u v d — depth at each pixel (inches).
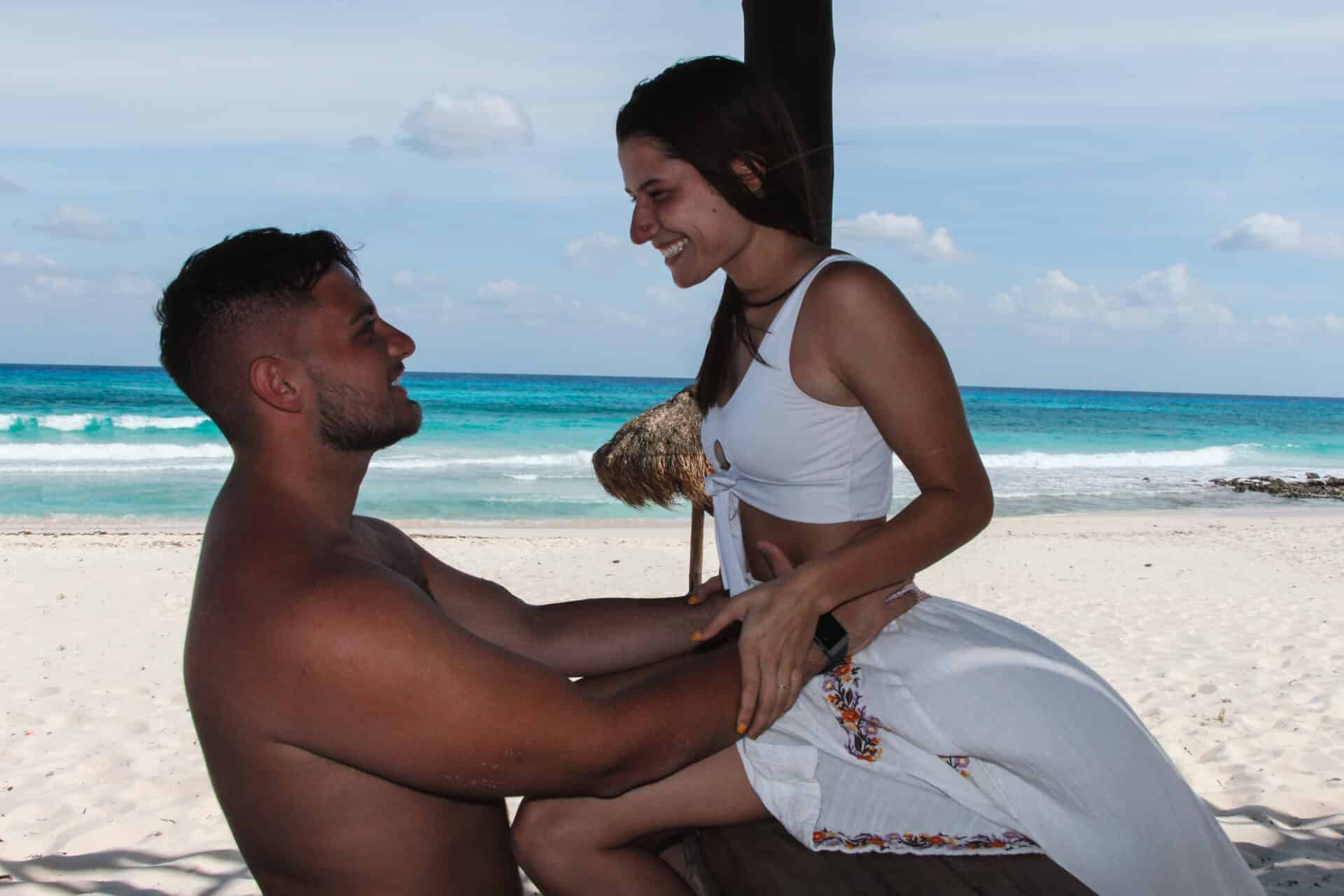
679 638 90.0
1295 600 440.1
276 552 63.9
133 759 237.9
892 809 78.6
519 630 88.9
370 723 59.7
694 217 75.4
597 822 75.3
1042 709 73.5
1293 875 162.9
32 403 1664.6
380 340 71.2
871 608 78.4
